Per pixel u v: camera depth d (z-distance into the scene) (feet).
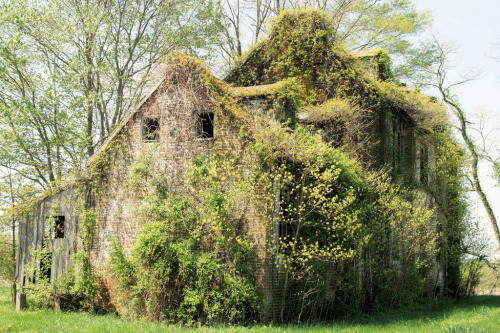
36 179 80.48
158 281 46.11
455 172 80.23
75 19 80.33
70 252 53.88
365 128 65.36
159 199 50.03
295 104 54.49
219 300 44.86
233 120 49.21
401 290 60.18
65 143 79.41
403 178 73.72
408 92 74.49
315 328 42.55
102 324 41.04
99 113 87.10
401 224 59.31
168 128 52.03
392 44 95.66
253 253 46.06
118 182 53.57
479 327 41.81
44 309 52.49
